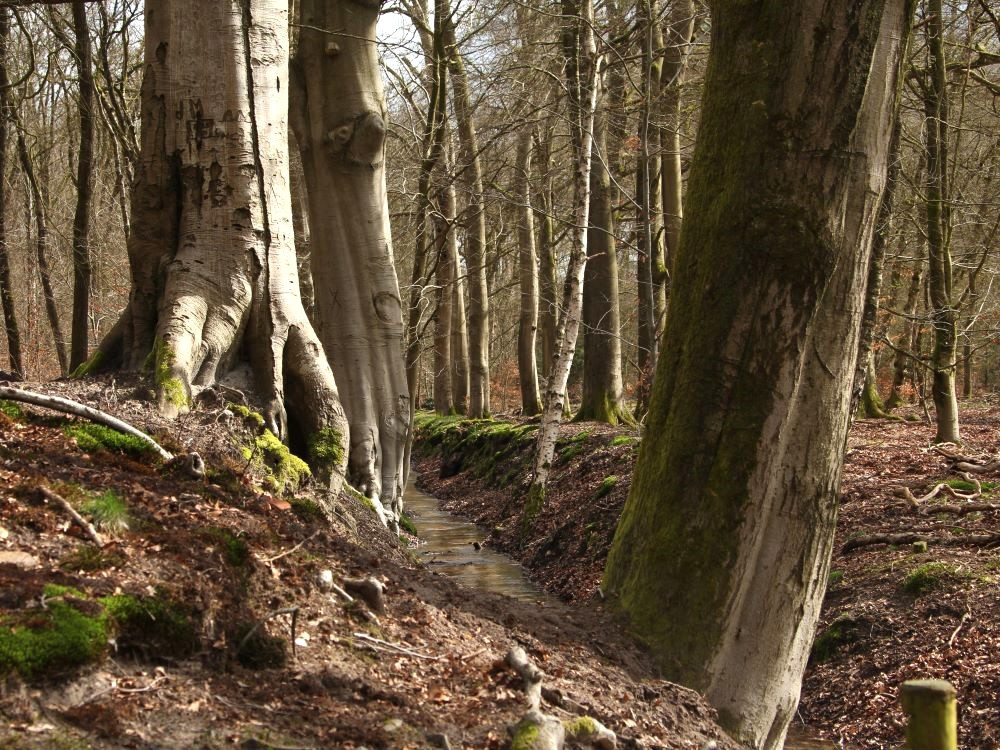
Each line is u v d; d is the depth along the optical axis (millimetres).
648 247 14195
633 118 17766
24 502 4379
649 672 5828
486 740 4152
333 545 5582
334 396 7473
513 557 14977
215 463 5758
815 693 8781
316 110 9914
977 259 20156
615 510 13289
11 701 3242
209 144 7195
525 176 15180
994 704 7445
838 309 5953
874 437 17688
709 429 6012
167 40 7242
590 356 21125
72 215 24922
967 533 9992
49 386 6254
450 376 32281
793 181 5738
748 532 5945
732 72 5949
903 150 18672
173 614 4016
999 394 30031
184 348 6605
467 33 16406
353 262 9859
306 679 4180
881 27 5773
